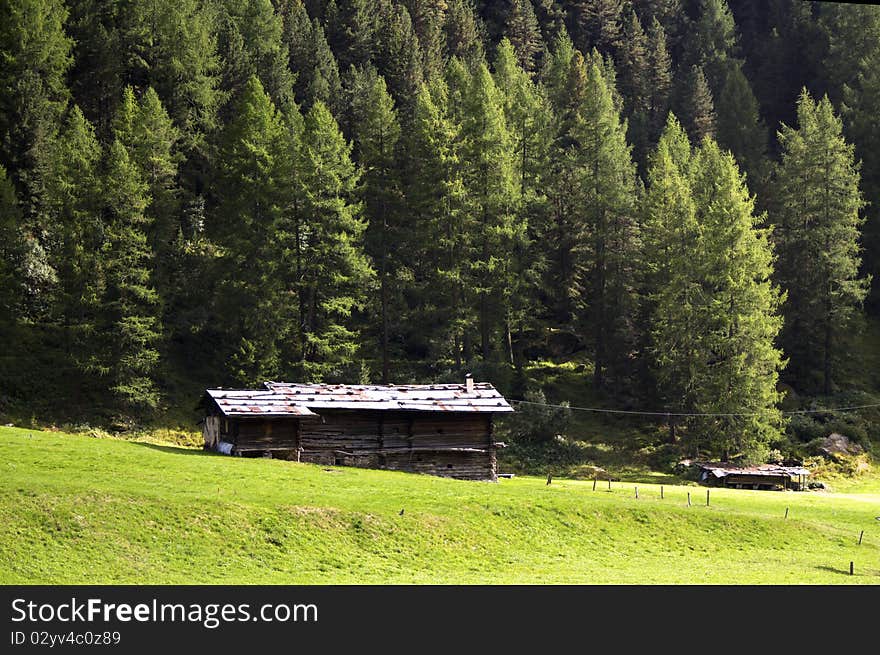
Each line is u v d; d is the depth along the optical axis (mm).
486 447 63812
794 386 97375
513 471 78875
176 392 81500
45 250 84000
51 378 76500
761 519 51562
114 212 78938
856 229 106062
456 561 41344
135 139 83000
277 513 42406
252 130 87500
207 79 95750
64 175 78250
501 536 44812
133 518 39312
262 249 83375
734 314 84438
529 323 98125
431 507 46531
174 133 86750
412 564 40312
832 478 81375
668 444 85938
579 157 100938
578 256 99375
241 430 57500
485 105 93250
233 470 50406
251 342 81125
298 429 58844
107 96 95375
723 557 46125
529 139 102688
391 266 96375
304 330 84312
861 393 95688
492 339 95000
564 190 103688
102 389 77562
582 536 46562
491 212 92625
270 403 59250
